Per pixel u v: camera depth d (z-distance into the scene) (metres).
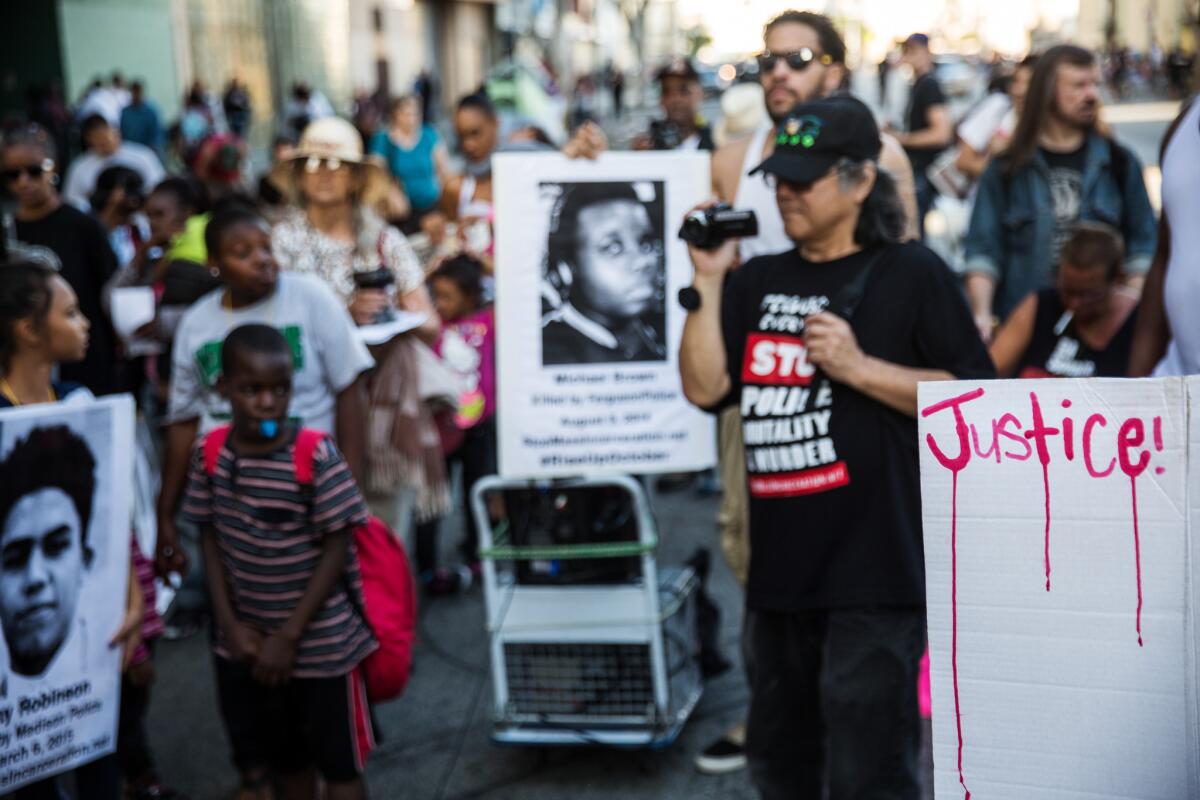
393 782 3.87
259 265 3.56
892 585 2.69
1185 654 1.62
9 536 2.59
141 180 7.31
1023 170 4.68
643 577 3.73
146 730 4.34
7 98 23.53
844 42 3.60
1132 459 1.64
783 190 2.77
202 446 3.19
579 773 3.87
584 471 3.59
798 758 2.97
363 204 4.46
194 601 5.25
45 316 2.81
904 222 2.81
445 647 4.91
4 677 2.62
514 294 3.56
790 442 2.77
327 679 3.13
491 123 6.59
